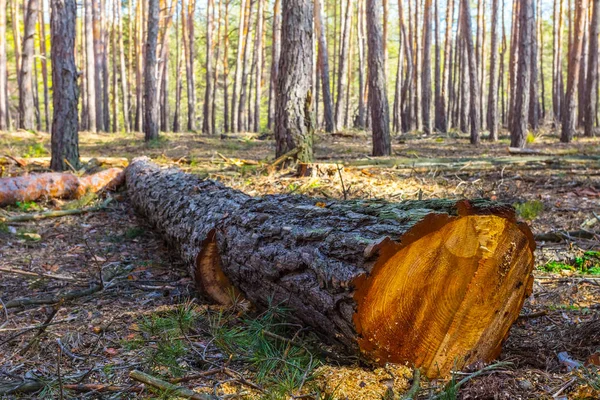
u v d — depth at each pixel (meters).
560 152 14.68
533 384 2.71
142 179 7.38
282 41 9.51
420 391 2.74
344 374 2.87
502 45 38.38
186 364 3.19
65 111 10.88
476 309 2.95
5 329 3.66
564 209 6.91
